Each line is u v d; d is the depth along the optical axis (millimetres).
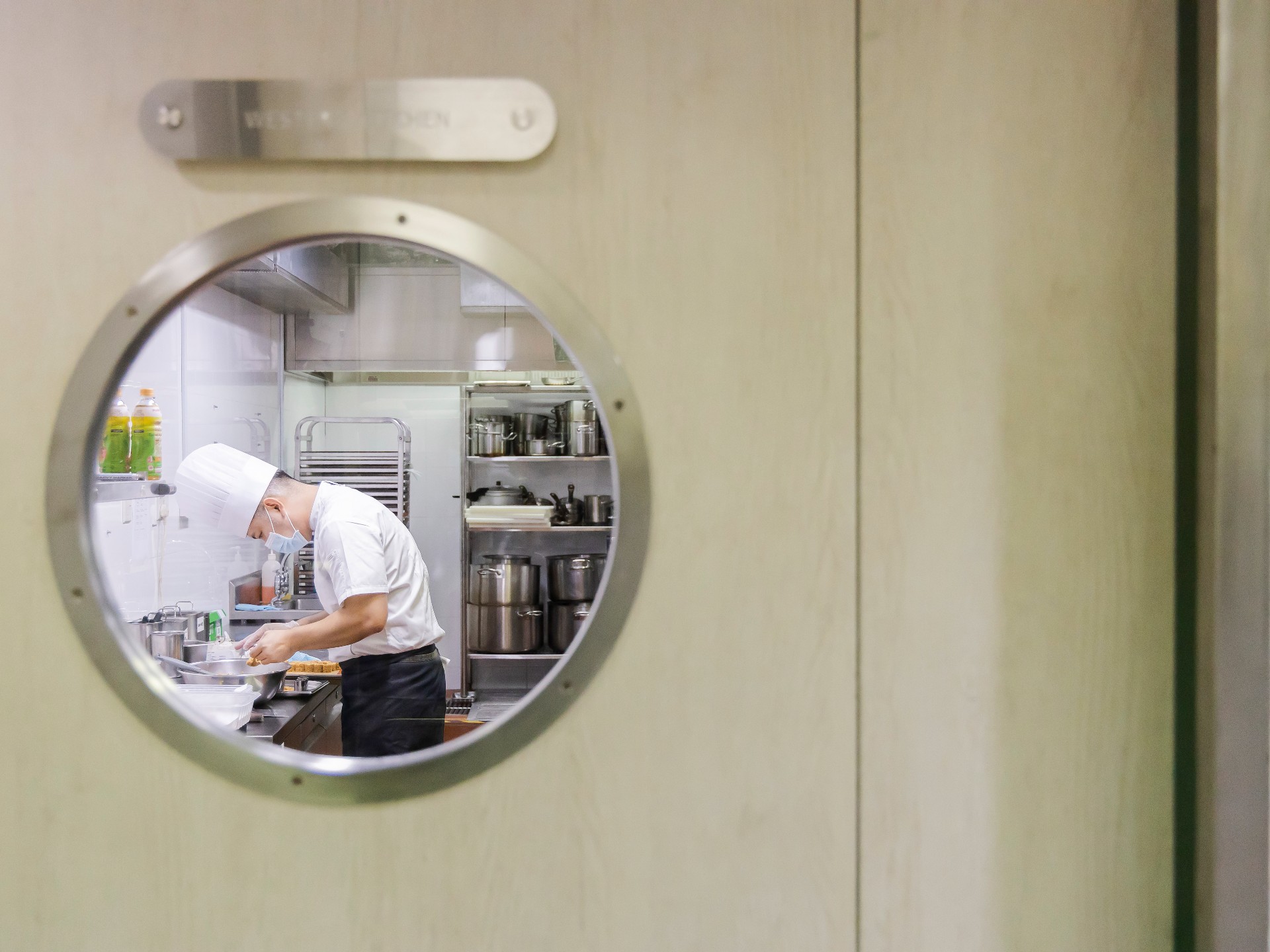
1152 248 888
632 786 899
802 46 881
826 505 896
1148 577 897
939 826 906
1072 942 907
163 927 898
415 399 3088
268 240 879
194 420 2246
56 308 878
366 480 2984
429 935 902
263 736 1683
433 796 895
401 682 1956
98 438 904
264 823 894
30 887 896
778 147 884
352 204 880
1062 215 888
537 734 896
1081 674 901
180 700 904
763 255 886
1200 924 857
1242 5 817
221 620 2146
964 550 898
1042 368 893
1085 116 883
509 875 901
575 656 896
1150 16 878
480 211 886
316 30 870
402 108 869
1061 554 899
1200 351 851
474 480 3121
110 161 875
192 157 869
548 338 2779
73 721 888
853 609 900
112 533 1893
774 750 902
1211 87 829
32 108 872
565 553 3070
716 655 898
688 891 904
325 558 1840
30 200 876
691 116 882
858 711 903
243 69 871
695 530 895
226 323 2420
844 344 891
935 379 893
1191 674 881
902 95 883
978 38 882
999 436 894
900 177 887
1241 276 823
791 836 902
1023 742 902
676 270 886
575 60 878
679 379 890
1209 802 842
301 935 900
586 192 883
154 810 893
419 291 2795
